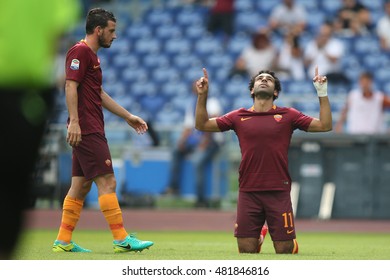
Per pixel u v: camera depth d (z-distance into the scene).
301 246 36.41
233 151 63.84
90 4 94.56
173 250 31.17
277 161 28.94
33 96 13.86
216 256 27.50
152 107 86.31
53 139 61.25
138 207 64.50
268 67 78.62
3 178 14.23
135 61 94.81
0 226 14.22
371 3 95.00
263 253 29.58
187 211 63.41
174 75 91.56
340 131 61.69
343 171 59.25
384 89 85.31
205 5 100.00
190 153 63.88
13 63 13.62
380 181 59.16
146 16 100.44
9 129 13.95
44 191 61.31
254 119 29.25
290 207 28.98
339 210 59.34
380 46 88.50
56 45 13.84
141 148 64.75
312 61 78.06
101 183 28.25
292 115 29.28
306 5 94.88
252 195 29.23
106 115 80.50
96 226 52.56
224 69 90.44
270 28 88.25
